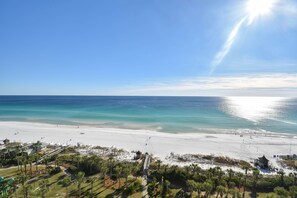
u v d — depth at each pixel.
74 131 86.88
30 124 102.31
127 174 38.59
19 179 36.66
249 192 36.44
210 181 34.91
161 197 33.22
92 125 101.81
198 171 43.31
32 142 69.62
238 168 50.34
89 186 36.75
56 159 48.72
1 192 32.56
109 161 46.50
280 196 30.31
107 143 69.81
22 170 43.22
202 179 38.72
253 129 97.31
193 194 34.88
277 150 65.62
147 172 43.94
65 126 98.12
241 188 37.59
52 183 37.66
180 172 40.38
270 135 85.38
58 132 84.75
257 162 53.31
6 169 43.94
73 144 68.19
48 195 33.31
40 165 46.78
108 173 42.44
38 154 54.09
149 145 68.12
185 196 34.03
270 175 44.62
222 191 32.34
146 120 115.75
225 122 113.12
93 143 69.69
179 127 98.88
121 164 45.28
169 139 75.81
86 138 75.81
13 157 49.94
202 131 91.69
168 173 40.66
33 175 41.00
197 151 63.16
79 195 33.34
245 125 106.06
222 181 36.78
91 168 42.66
